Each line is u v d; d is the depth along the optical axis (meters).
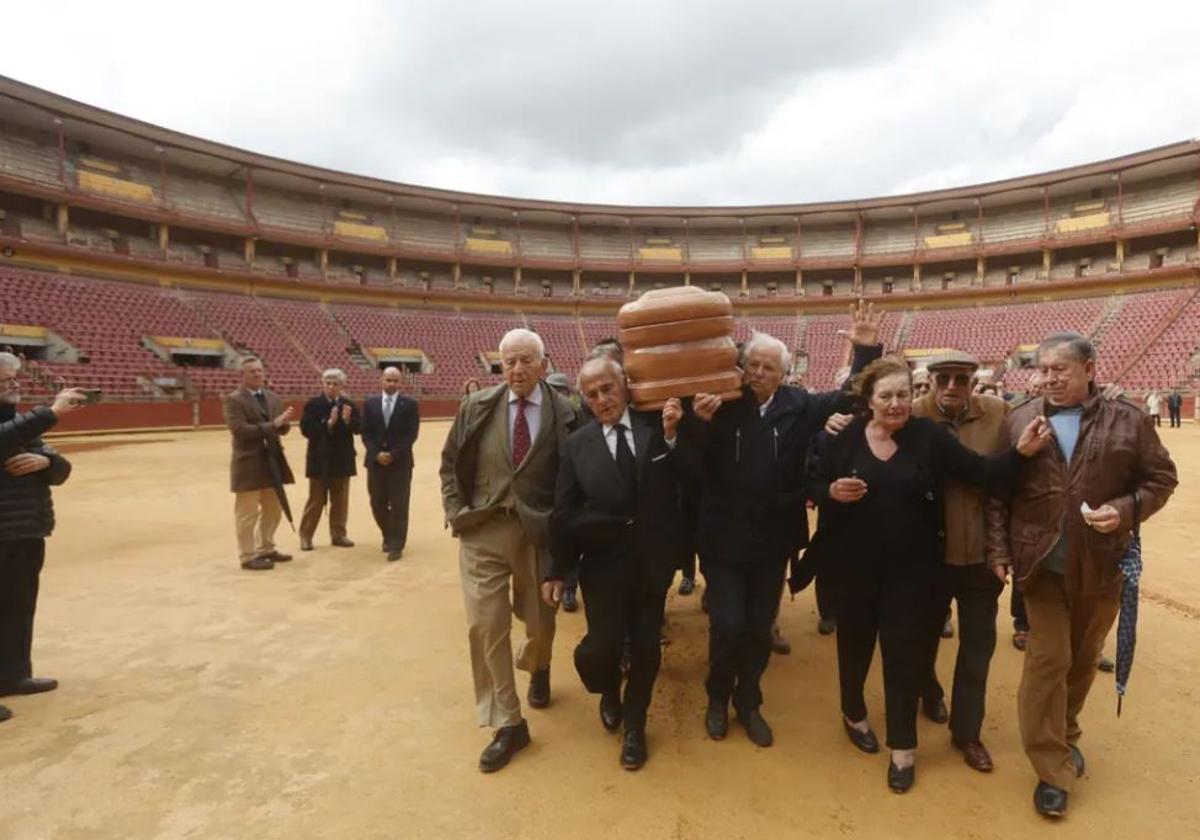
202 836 2.83
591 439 3.58
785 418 3.94
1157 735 3.66
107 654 4.82
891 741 3.21
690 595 6.50
